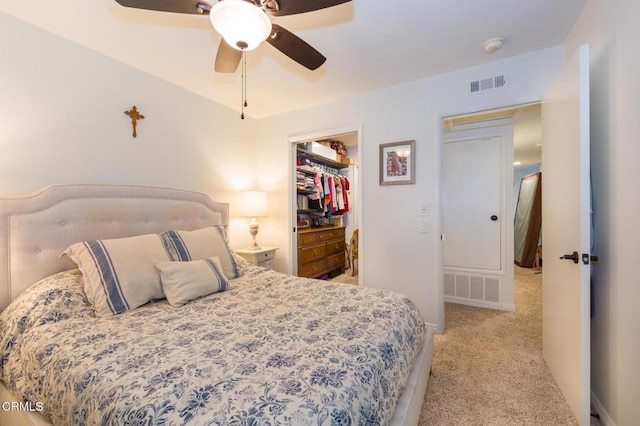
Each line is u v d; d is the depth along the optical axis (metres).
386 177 2.64
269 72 2.35
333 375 0.90
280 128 3.29
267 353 1.03
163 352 1.04
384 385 1.02
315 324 1.30
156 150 2.41
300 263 3.65
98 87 2.05
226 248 2.23
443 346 2.23
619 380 1.30
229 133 3.09
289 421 0.71
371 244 2.74
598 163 1.50
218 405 0.76
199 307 1.53
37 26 1.76
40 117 1.79
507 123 3.07
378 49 2.02
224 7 1.11
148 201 2.16
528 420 1.44
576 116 1.40
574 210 1.44
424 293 2.52
